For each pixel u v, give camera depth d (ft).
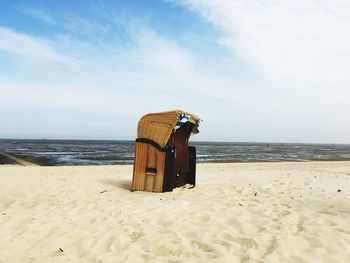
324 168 59.72
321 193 25.57
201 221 17.08
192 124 29.14
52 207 20.33
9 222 16.72
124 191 26.37
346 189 28.12
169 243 13.71
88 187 27.07
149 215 18.13
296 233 15.17
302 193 25.55
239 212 18.69
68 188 26.16
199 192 25.94
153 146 26.14
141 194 25.00
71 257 12.40
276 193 25.55
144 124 26.48
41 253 12.83
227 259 12.12
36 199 22.72
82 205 20.74
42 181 29.53
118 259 12.16
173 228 15.74
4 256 12.45
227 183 32.17
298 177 37.91
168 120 25.64
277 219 17.28
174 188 27.48
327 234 14.80
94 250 13.08
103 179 33.22
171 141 27.22
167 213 18.42
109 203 21.31
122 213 18.53
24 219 17.28
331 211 19.31
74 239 14.39
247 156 129.80
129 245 13.55
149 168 26.20
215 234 14.90
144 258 12.24
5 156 94.07
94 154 123.65
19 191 24.86
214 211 18.89
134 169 26.58
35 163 77.00
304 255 12.51
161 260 12.05
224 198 23.25
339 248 13.26
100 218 17.51
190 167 29.66
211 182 33.40
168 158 25.84
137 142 26.63
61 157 102.37
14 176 35.63
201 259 12.20
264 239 14.19
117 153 133.18
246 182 32.96
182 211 18.89
